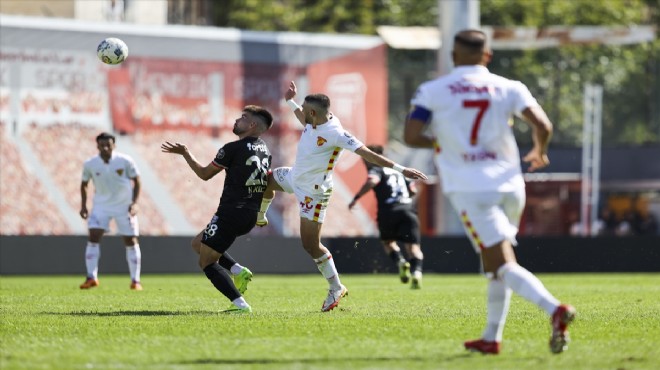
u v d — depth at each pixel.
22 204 104.56
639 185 161.50
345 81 118.25
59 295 50.19
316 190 37.44
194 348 26.52
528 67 177.88
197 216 110.88
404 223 59.59
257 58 114.81
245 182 37.00
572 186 159.50
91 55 107.94
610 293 54.47
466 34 25.47
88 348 26.52
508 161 25.20
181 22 151.88
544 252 93.31
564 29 124.38
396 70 181.88
